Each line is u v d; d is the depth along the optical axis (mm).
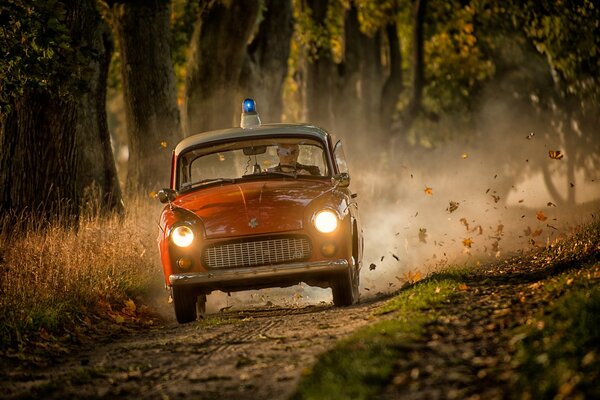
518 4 57781
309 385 12852
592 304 14438
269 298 28141
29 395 14750
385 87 77250
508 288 19500
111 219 29594
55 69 26344
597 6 49625
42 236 26500
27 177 31062
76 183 31594
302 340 16984
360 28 75250
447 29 78312
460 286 20047
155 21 43000
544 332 13773
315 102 70500
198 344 17922
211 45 49250
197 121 50094
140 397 14172
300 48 74438
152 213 32312
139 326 22875
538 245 28922
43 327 20609
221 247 21000
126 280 25750
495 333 14961
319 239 21016
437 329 15641
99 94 35344
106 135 35531
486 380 12609
